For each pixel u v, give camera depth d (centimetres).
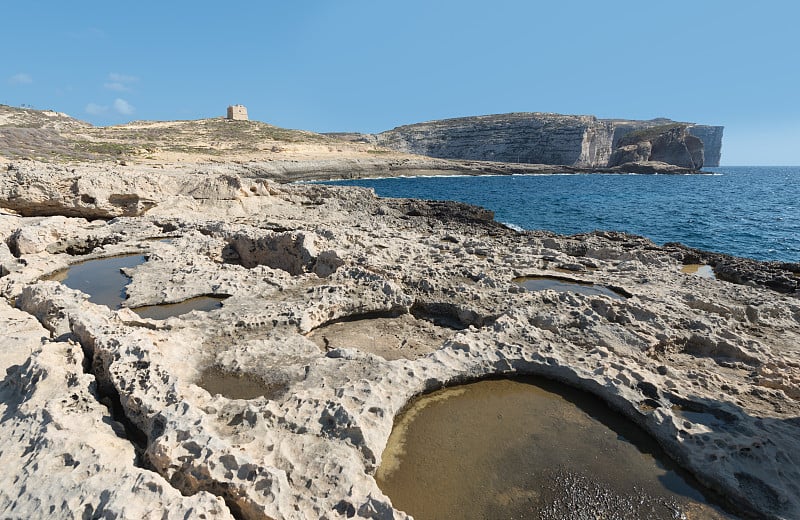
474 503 710
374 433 786
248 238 2136
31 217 2562
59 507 569
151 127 11400
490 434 870
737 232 3766
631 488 750
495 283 1584
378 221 3422
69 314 1081
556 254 2269
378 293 1424
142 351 902
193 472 634
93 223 2517
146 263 1866
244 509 611
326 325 1320
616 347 1134
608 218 4503
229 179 3472
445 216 3650
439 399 975
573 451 830
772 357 1120
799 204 5731
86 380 843
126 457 676
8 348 1012
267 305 1328
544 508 707
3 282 1538
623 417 927
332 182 9150
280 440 739
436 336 1259
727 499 725
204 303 1520
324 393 877
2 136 5916
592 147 15662
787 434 816
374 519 614
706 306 1501
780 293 1877
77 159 5556
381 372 956
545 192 7438
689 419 877
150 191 3072
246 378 973
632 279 1859
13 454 668
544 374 1051
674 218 4500
